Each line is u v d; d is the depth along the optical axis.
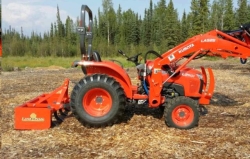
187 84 6.09
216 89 10.03
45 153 4.56
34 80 12.74
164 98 5.98
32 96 8.73
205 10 44.97
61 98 5.93
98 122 5.63
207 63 23.83
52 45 51.78
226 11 49.59
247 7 49.12
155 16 61.72
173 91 6.10
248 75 13.98
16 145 4.85
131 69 18.27
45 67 23.73
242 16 48.00
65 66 25.20
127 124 5.91
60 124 5.90
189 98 5.71
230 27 48.06
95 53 5.99
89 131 5.54
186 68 6.33
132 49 45.75
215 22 48.50
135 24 57.25
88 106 5.73
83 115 5.62
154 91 5.83
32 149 4.70
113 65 5.85
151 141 5.05
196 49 5.93
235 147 4.82
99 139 5.14
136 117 6.36
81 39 5.79
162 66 6.06
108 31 58.41
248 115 6.72
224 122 6.16
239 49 6.03
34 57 46.00
